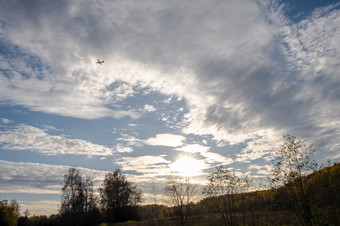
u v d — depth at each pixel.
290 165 17.80
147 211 56.62
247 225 22.52
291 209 17.48
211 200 24.64
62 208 56.09
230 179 23.81
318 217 16.23
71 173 59.66
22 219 70.81
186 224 30.00
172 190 31.92
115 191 60.12
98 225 53.59
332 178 16.12
